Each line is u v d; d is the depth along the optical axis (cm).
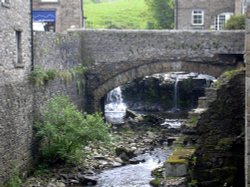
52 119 1897
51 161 1903
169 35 2800
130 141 2492
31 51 1878
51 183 1717
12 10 1667
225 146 1284
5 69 1588
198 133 1318
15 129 1661
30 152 1812
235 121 1290
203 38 2791
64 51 2414
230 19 3228
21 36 1772
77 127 1894
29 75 1852
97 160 2062
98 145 2261
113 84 2844
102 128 1945
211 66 2800
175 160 1377
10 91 1623
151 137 2620
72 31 2748
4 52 1583
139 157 2169
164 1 4788
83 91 2770
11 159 1614
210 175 1290
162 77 3822
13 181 1574
